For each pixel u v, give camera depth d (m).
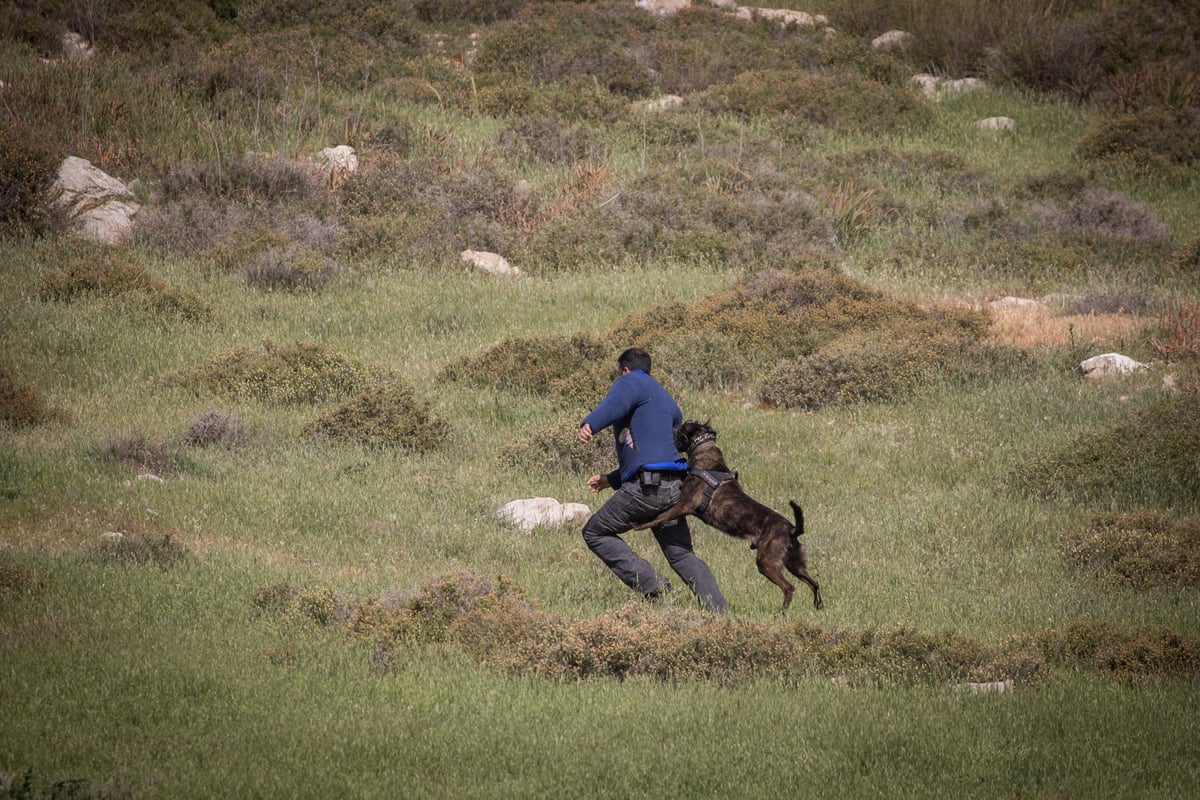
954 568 11.01
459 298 20.56
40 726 6.56
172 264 21.38
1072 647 8.66
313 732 6.77
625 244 23.61
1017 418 15.23
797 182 26.56
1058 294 21.47
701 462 9.30
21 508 11.05
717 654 8.23
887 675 8.10
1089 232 24.91
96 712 6.86
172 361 16.64
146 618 8.70
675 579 10.53
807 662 8.22
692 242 23.41
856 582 10.48
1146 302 20.28
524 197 25.36
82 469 12.34
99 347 16.77
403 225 23.12
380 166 25.86
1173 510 12.39
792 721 7.14
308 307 19.66
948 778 6.36
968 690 7.76
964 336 17.80
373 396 14.55
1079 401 15.48
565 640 8.23
